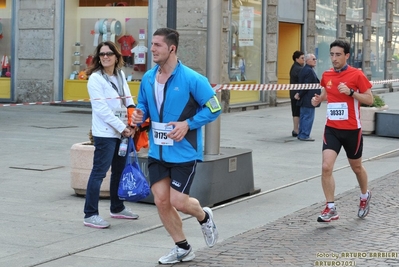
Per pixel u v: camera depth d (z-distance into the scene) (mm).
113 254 8328
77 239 8969
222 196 11367
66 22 28109
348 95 9656
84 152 11422
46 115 24953
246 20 28766
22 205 10891
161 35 7555
